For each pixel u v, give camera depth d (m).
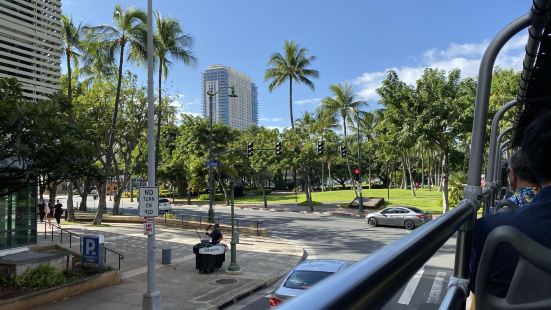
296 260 19.75
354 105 49.56
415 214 29.72
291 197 65.62
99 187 34.84
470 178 2.24
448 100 29.16
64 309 12.28
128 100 36.28
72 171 13.11
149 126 12.95
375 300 0.84
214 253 17.20
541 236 1.47
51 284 13.56
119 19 32.09
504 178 7.10
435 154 64.56
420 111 30.36
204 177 54.56
